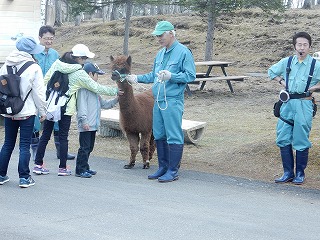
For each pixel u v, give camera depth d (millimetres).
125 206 6469
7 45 17891
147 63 28609
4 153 7418
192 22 35000
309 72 7684
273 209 6500
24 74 7113
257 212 6344
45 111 7363
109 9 59719
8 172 8312
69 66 7746
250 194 7219
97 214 6117
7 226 5660
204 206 6543
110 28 37781
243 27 32281
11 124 7359
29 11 18172
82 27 39969
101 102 8227
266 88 18859
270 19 32969
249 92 18000
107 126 11398
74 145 10812
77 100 7906
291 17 34156
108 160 9367
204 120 13289
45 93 7332
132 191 7238
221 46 30438
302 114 7742
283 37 30016
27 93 7160
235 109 14766
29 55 7250
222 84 19594
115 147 10609
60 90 7809
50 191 7152
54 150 10273
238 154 9562
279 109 7934
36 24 18344
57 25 44156
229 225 5781
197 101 15977
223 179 8070
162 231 5535
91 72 8141
